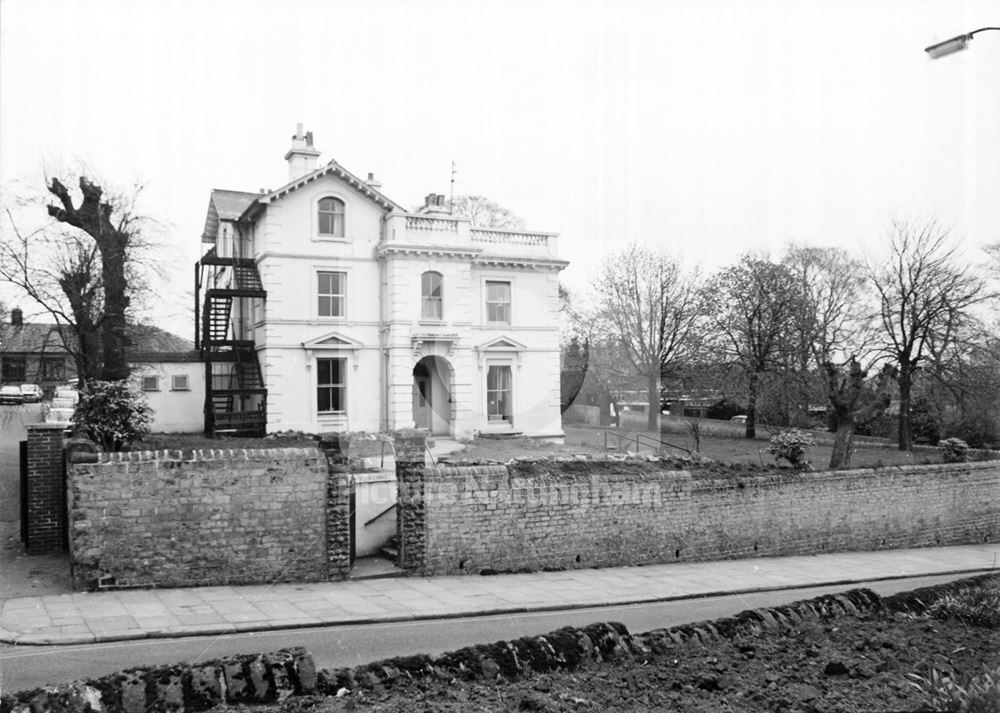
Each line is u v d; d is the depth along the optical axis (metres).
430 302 15.39
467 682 6.16
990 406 33.09
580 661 6.67
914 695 5.95
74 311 20.45
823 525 19.48
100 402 13.45
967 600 9.41
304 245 15.22
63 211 19.25
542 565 14.82
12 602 10.45
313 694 5.77
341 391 15.25
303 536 12.58
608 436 16.09
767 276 33.62
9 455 19.59
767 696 5.93
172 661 7.98
